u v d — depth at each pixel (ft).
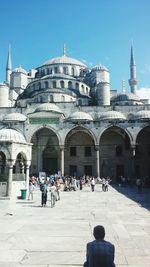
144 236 35.47
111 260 15.26
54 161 167.84
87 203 71.10
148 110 160.04
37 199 79.71
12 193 79.25
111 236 35.45
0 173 84.43
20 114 161.68
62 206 65.10
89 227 41.09
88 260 15.49
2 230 39.01
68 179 132.26
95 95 205.87
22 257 27.37
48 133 169.27
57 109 160.76
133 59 243.40
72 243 32.42
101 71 221.66
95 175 157.07
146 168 168.45
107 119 152.35
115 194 96.99
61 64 238.07
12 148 79.41
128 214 53.01
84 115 154.71
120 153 169.78
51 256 27.68
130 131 151.43
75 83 200.23
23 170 90.58
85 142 170.71
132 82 239.30
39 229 39.73
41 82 196.65
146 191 110.42
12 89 217.56
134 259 26.53
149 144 170.30
